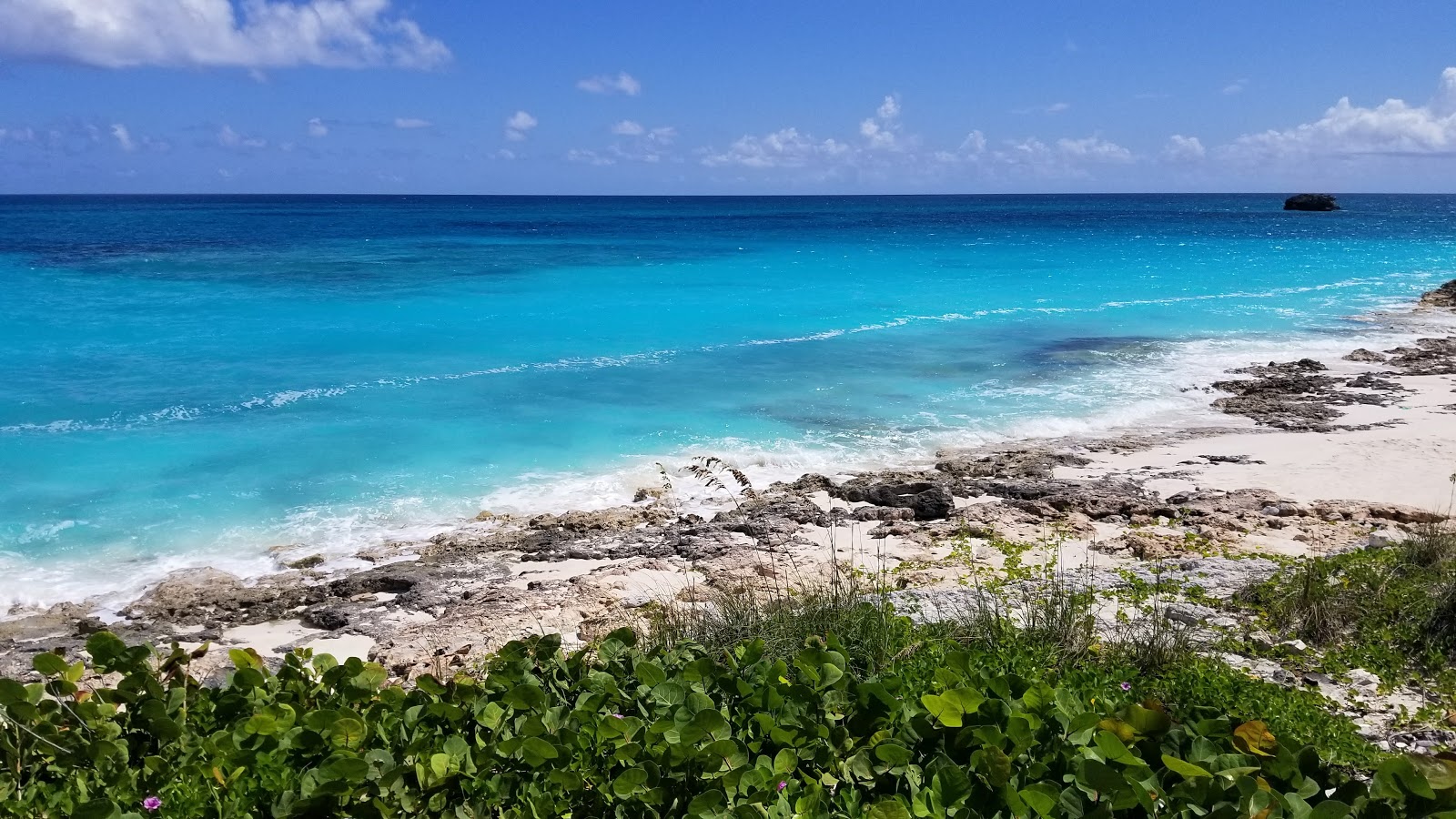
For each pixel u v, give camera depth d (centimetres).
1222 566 944
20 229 6631
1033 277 3928
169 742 476
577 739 463
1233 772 404
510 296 3178
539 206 18025
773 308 2972
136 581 1049
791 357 2202
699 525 1176
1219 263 4594
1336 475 1318
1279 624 798
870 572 988
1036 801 389
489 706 488
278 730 465
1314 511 1146
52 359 2059
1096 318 2783
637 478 1382
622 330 2534
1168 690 646
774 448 1516
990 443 1552
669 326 2611
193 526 1191
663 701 498
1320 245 6006
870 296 3275
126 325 2488
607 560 1080
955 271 4150
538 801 425
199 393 1792
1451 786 383
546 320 2681
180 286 3297
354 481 1349
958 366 2117
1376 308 3019
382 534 1179
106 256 4356
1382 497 1216
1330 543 1019
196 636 912
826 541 1102
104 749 451
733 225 9094
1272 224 9469
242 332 2419
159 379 1900
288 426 1592
